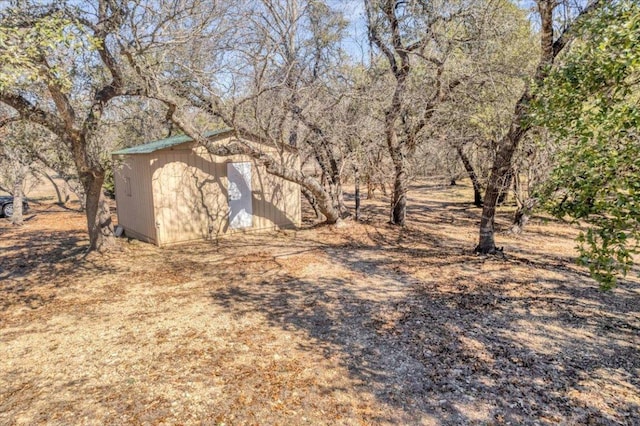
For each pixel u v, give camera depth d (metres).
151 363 3.98
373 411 3.24
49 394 3.47
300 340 4.48
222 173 10.19
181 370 3.85
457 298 5.75
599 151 3.06
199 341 4.47
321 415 3.19
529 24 8.89
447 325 4.82
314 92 9.31
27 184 17.94
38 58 4.65
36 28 4.04
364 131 9.48
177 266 7.68
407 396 3.43
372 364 3.96
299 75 9.56
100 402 3.34
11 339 4.59
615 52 3.17
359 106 9.76
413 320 4.99
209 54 8.62
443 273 7.02
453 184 20.66
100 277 7.03
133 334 4.68
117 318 5.17
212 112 9.92
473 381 3.64
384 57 10.17
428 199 18.42
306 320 5.05
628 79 3.53
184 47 7.79
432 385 3.59
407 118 9.85
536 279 6.62
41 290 6.37
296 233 10.87
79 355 4.17
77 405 3.30
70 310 5.48
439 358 4.05
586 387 3.52
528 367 3.86
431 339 4.46
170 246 9.34
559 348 4.23
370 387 3.57
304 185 10.01
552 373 3.75
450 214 14.24
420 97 8.89
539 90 4.03
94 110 7.04
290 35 9.44
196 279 6.86
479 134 9.59
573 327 4.74
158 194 9.16
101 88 7.22
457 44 8.24
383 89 9.46
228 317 5.17
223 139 9.94
